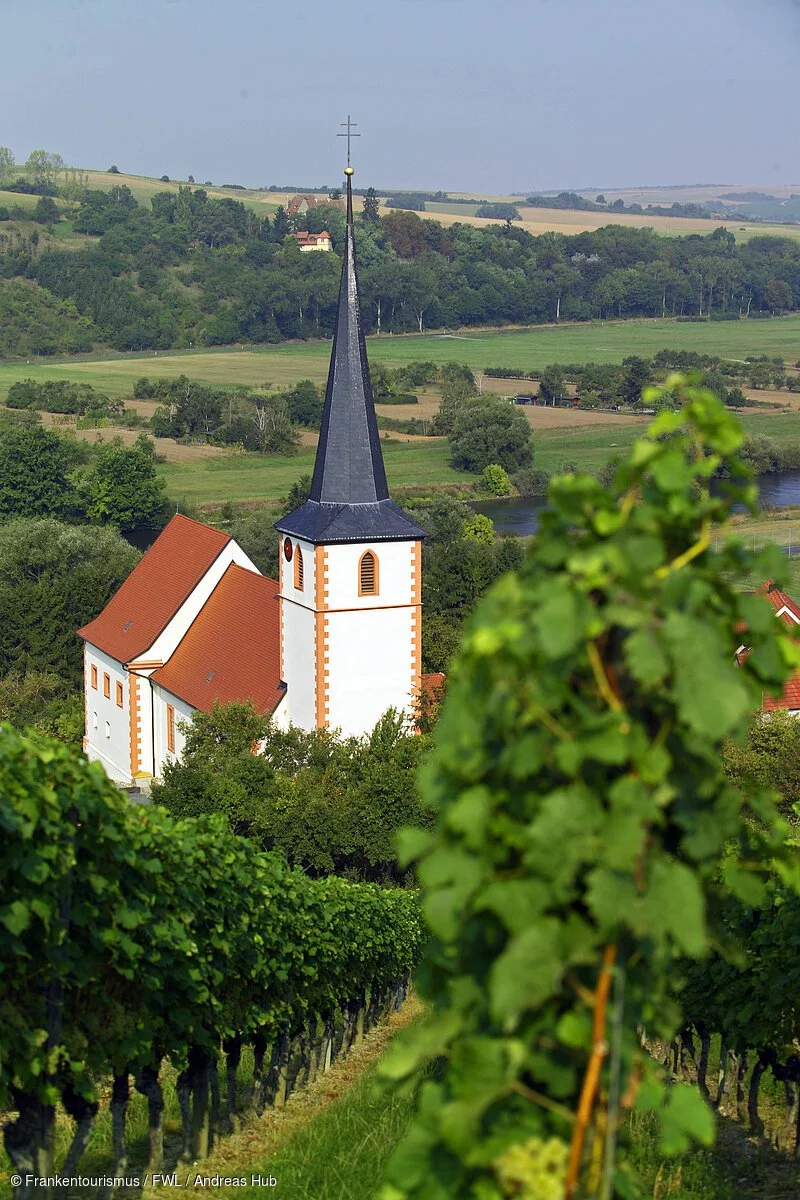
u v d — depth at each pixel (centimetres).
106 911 1886
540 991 711
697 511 774
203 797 6375
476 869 769
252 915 2662
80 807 1712
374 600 7219
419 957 4809
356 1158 2130
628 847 712
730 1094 2653
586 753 727
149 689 8875
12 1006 1658
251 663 7988
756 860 901
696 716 700
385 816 6206
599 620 718
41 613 11169
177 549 9338
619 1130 765
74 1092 1839
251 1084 3145
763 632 780
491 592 783
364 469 7238
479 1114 749
